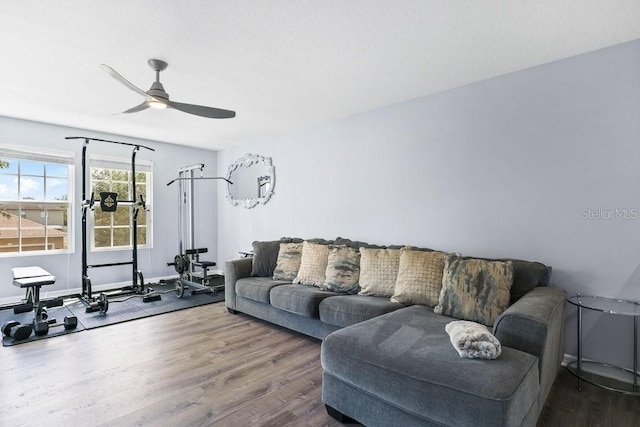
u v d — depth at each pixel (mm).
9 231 4164
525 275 2428
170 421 1858
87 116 4035
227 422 1855
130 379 2318
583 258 2490
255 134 4891
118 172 5086
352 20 2076
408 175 3465
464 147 3088
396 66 2711
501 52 2479
